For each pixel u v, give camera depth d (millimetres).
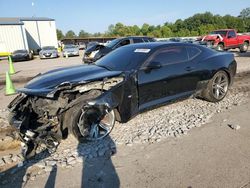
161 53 4211
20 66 16156
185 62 4488
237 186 2465
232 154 3057
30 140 3074
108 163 2963
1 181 2684
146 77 3910
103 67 4152
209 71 4793
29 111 3398
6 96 6789
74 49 24500
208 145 3307
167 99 4320
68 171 2824
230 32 16453
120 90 3584
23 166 2953
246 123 4012
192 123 4051
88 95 3352
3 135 3922
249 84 6770
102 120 3631
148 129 3881
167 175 2684
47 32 37250
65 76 3682
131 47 4625
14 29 26906
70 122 3283
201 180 2576
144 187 2504
